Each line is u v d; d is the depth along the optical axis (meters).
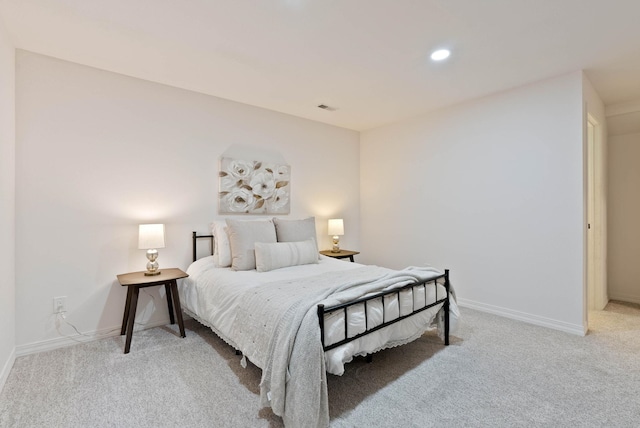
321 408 1.54
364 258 4.70
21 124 2.35
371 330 1.92
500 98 3.21
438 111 3.76
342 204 4.54
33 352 2.38
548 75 2.82
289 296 1.89
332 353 1.69
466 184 3.51
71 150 2.55
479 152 3.39
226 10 1.89
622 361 2.25
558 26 2.06
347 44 2.29
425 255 3.92
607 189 3.86
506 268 3.19
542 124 2.93
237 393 1.88
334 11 1.91
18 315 2.33
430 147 3.86
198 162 3.22
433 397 1.83
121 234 2.79
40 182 2.42
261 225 3.09
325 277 2.39
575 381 1.99
